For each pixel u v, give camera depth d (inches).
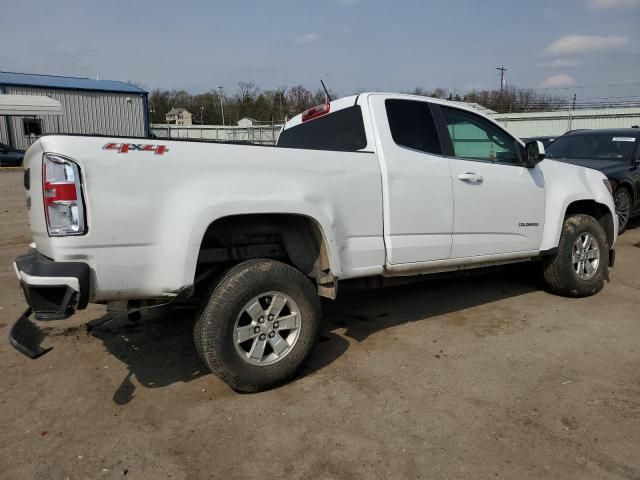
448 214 164.1
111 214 107.5
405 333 168.7
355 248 143.4
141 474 97.7
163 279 113.7
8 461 101.5
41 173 107.6
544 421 114.3
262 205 122.8
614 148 362.0
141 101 1492.4
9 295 210.2
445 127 169.8
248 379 123.9
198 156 117.2
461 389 129.4
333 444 106.7
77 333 170.2
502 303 200.7
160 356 152.1
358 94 161.6
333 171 138.0
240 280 121.2
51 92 1348.4
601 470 97.5
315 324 134.0
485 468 98.4
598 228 205.9
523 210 186.4
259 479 96.2
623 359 146.4
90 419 117.0
